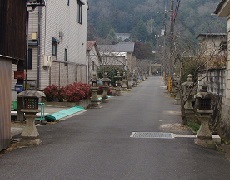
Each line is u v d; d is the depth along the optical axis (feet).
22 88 43.06
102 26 241.76
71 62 82.07
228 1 31.78
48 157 24.22
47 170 20.99
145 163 22.81
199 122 41.63
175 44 78.33
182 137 32.14
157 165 22.39
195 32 94.53
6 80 27.43
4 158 23.95
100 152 25.82
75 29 89.15
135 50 258.98
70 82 81.61
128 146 27.99
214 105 41.29
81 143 29.12
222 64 49.06
